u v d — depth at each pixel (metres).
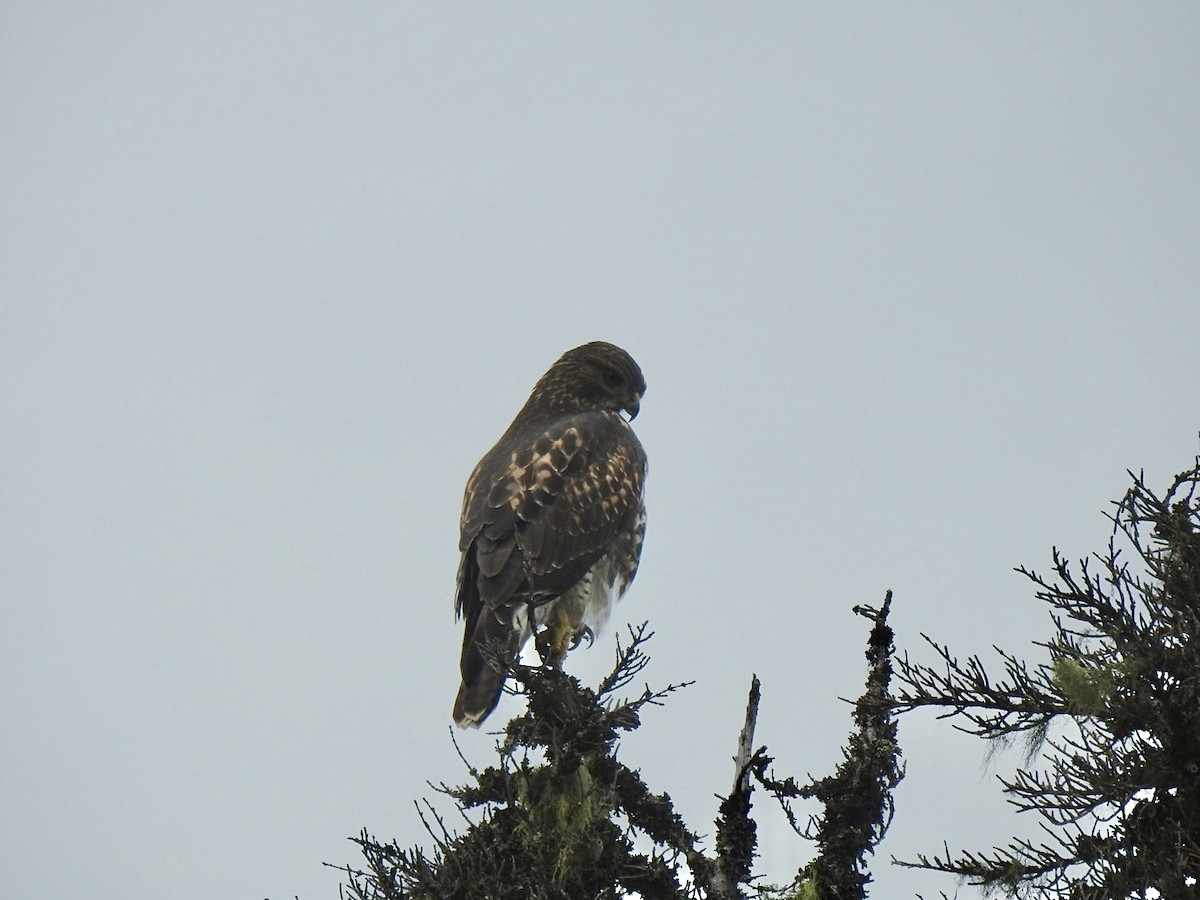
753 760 10.86
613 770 11.73
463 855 11.49
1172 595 10.85
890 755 10.96
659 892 11.24
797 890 10.65
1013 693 10.97
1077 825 10.66
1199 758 10.24
